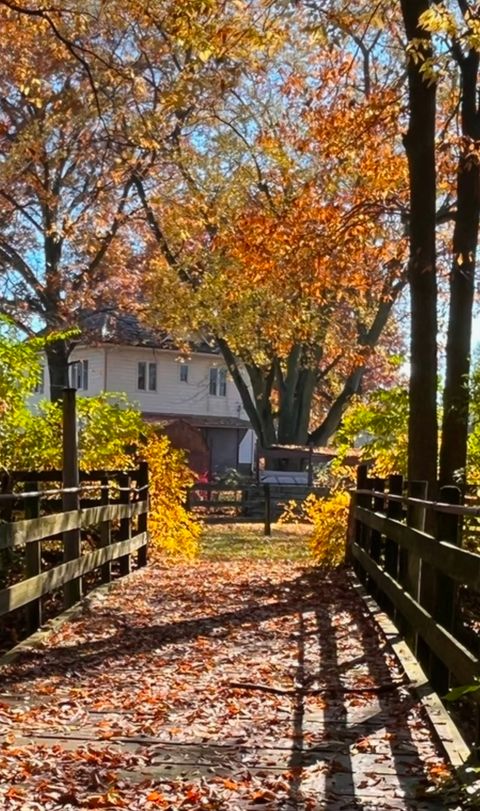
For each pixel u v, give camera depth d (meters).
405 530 7.57
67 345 32.47
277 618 9.62
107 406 13.60
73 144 26.44
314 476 34.69
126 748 5.17
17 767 4.76
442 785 4.38
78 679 6.83
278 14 11.66
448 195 18.88
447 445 11.98
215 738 5.36
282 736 5.41
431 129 11.55
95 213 30.02
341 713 5.91
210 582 12.55
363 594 10.90
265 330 27.95
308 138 20.09
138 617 9.50
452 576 5.23
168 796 4.39
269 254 16.61
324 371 41.12
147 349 44.03
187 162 27.55
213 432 46.56
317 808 4.25
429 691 6.05
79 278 32.22
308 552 19.17
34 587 7.74
